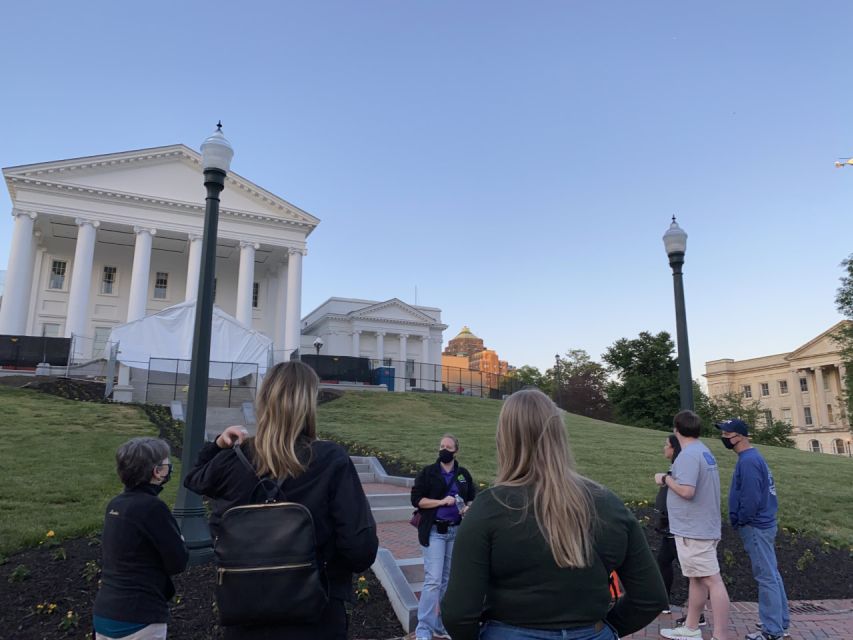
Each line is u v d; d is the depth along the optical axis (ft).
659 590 7.30
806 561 26.63
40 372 88.38
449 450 18.19
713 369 290.35
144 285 130.62
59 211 125.90
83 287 125.08
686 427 17.37
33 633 16.07
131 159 134.10
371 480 42.37
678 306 31.42
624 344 150.30
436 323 195.00
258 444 7.81
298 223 148.56
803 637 17.99
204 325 24.40
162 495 32.42
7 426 50.39
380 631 18.24
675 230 31.96
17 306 118.32
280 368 8.38
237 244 147.95
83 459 39.55
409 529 30.35
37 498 29.12
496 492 7.14
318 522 7.61
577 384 198.18
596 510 7.10
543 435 7.22
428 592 17.17
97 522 25.20
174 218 136.56
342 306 189.06
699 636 16.97
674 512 16.97
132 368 83.87
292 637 7.05
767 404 268.00
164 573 11.16
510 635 6.74
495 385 164.96
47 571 19.79
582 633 6.73
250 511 7.32
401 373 184.96
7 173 121.90
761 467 17.92
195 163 140.97
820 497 39.78
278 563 7.04
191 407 23.47
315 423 8.35
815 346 247.70
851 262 131.23
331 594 7.77
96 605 10.80
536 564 6.71
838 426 234.38
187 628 16.93
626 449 56.49
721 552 26.84
